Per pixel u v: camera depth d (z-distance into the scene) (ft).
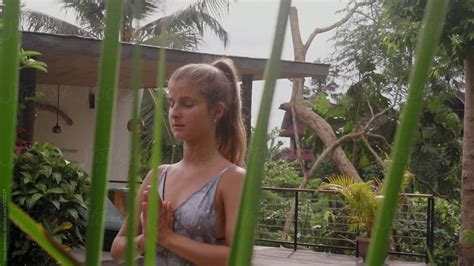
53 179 14.17
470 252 24.71
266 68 1.10
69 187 14.29
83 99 32.91
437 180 38.86
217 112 5.07
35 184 13.97
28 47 20.06
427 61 1.02
